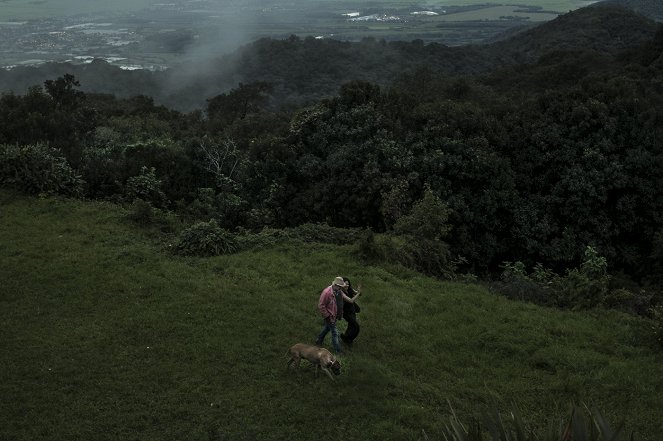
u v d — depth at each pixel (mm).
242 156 27188
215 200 22344
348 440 7902
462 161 21328
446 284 14016
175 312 11102
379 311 12039
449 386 9469
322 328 10984
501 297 13453
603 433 5465
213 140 27562
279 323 10953
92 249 14039
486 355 10531
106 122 33281
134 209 16828
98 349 9695
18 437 7531
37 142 19312
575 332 11555
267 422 8156
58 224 15578
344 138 23922
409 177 20672
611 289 15883
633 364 10297
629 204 22281
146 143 24750
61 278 12320
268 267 13922
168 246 14812
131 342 9969
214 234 15008
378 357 10242
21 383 8656
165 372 9148
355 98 25281
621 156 23078
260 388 8914
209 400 8539
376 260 14930
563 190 22562
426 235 16500
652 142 23344
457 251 20359
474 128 23250
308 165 23484
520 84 50812
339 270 14141
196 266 13758
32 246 13914
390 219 19406
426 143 22312
